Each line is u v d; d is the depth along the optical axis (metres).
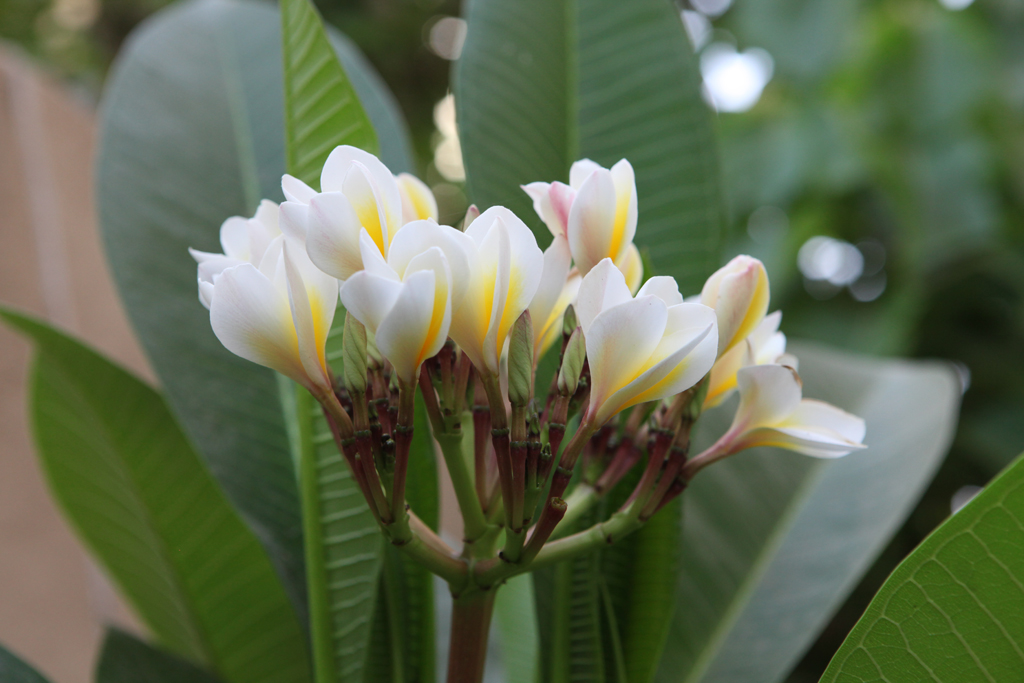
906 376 0.93
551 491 0.51
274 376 0.70
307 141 0.58
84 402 0.64
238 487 0.69
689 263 0.66
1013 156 1.97
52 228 1.31
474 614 0.54
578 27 0.69
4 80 1.25
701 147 0.67
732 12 2.56
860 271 2.20
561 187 0.54
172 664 0.66
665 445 0.53
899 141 1.98
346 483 0.58
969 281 2.01
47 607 1.18
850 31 2.01
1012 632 0.52
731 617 0.74
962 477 1.92
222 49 0.87
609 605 0.58
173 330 0.70
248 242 0.54
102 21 3.36
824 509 0.80
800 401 0.55
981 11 2.16
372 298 0.49
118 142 0.76
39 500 1.20
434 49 3.72
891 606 0.53
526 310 0.50
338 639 0.59
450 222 0.63
